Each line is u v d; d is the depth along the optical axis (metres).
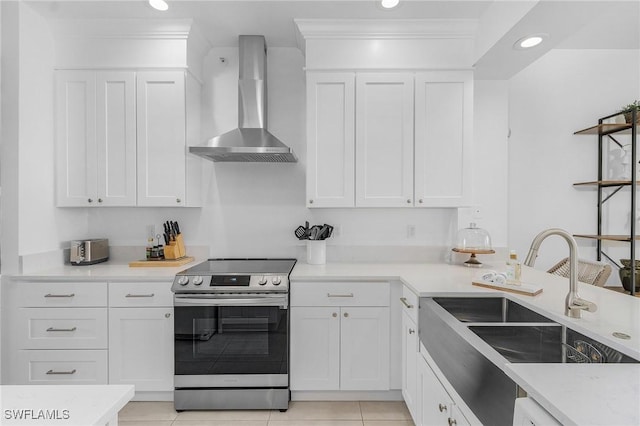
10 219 2.26
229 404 2.22
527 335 1.45
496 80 2.78
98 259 2.71
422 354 1.83
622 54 3.15
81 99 2.53
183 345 2.20
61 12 2.38
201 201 2.86
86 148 2.53
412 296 2.01
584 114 3.16
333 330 2.27
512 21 1.96
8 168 2.27
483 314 1.84
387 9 2.30
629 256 3.13
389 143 2.52
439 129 2.51
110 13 2.39
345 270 2.45
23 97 2.29
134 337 2.26
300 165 2.87
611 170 3.17
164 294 2.26
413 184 2.52
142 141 2.53
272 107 2.86
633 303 1.59
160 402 2.31
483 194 2.81
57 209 2.57
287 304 2.21
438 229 2.85
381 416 2.16
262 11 2.36
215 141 2.47
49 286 2.24
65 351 2.25
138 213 2.87
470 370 1.17
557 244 3.18
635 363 0.99
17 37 2.26
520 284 1.83
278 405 2.21
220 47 2.86
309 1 2.24
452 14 2.37
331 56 2.51
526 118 3.17
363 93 2.51
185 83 2.53
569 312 1.38
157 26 2.47
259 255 2.88
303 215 2.87
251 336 2.20
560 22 1.91
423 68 2.50
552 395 0.74
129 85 2.52
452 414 1.36
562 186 3.17
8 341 2.25
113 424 0.76
